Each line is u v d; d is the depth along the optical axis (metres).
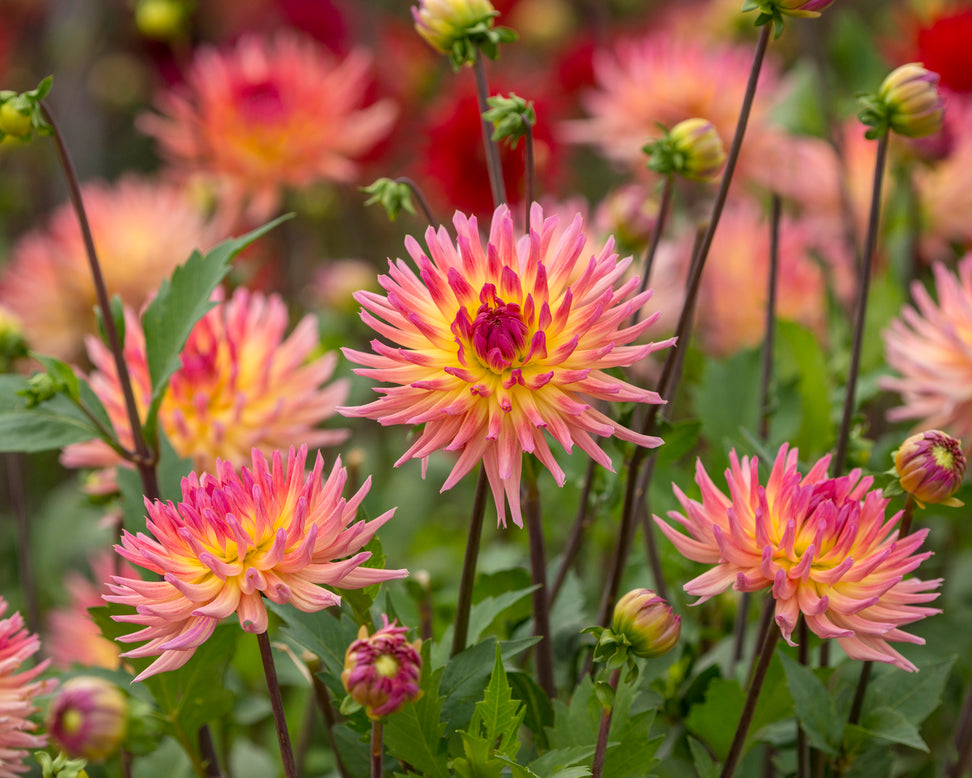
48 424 1.55
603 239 1.77
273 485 1.39
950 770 1.64
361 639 1.38
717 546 1.42
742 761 1.60
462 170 2.37
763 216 2.25
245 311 1.73
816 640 1.54
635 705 1.52
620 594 1.70
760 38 1.47
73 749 1.48
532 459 1.51
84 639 1.88
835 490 1.41
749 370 1.75
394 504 2.38
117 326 1.57
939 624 1.75
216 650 1.51
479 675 1.45
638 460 1.52
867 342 1.85
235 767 1.74
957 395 1.71
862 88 2.32
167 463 1.58
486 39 1.54
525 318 1.40
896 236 2.24
